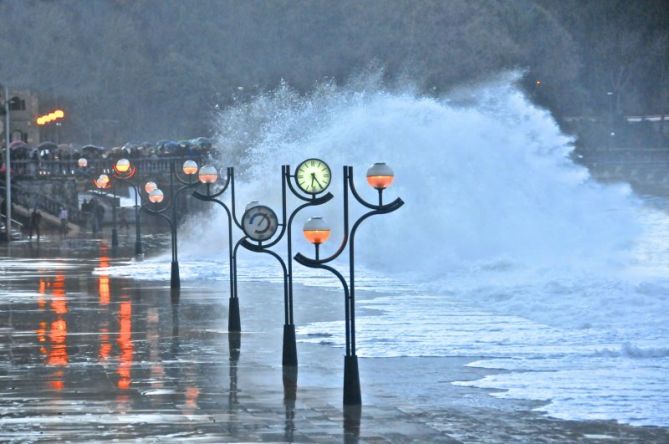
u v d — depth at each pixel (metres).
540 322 69.69
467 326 63.94
